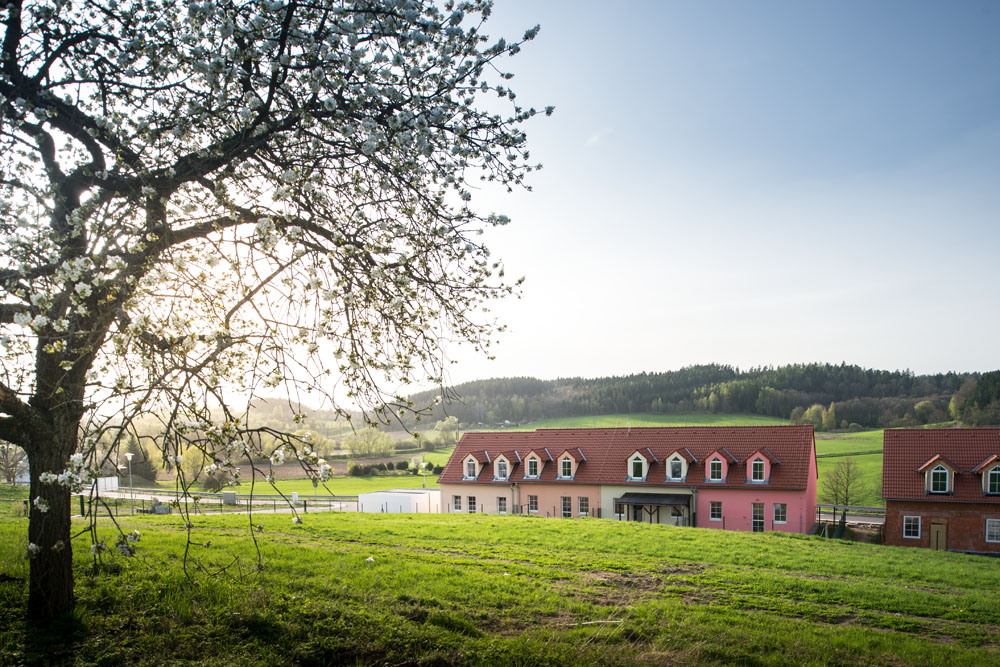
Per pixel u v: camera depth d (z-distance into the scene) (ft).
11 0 23.84
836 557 72.18
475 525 85.56
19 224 21.26
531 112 26.35
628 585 50.85
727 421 407.85
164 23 24.73
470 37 24.40
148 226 23.29
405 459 301.63
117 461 19.80
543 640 32.65
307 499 198.18
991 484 117.19
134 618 28.96
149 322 21.57
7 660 23.68
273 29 23.73
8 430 24.11
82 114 25.52
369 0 23.67
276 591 35.58
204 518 79.97
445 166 27.25
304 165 26.00
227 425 20.02
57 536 26.78
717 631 37.96
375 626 31.68
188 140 26.50
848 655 35.35
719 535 85.61
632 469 145.79
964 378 426.92
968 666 34.71
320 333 22.72
